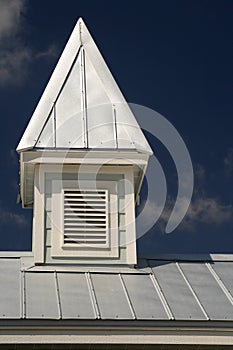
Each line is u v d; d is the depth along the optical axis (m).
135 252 14.85
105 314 12.55
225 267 14.84
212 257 15.16
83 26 17.06
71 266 14.66
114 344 12.43
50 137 15.40
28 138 15.35
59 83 16.17
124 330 12.47
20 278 13.91
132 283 13.92
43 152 15.25
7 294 13.10
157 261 15.02
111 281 13.98
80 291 13.41
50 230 14.96
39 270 14.33
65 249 14.82
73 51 16.70
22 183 16.03
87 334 12.38
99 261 14.80
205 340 12.62
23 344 12.24
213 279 14.26
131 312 12.68
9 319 12.22
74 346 12.40
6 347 12.27
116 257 14.84
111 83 16.27
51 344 12.30
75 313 12.50
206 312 12.88
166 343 12.52
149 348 12.57
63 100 15.95
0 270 14.27
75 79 16.28
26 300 12.89
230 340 12.68
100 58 16.64
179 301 13.20
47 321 12.30
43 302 12.84
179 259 15.10
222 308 13.05
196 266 14.84
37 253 14.70
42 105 15.85
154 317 12.57
